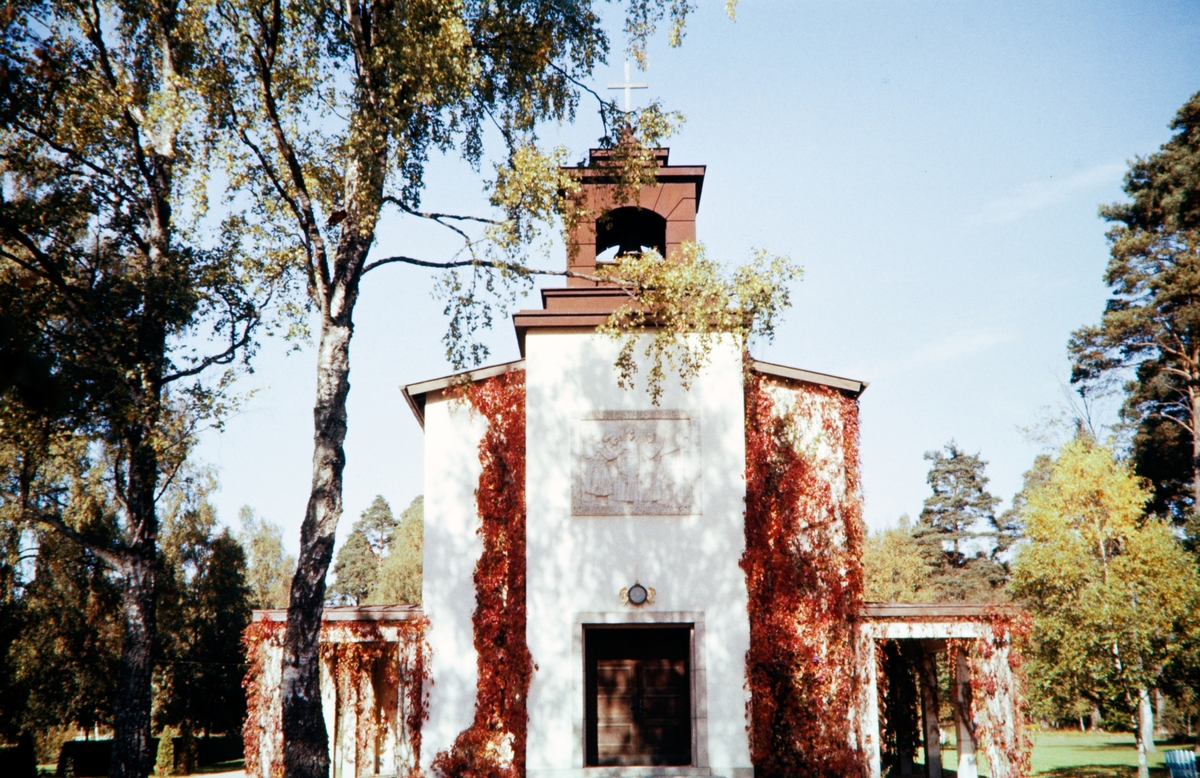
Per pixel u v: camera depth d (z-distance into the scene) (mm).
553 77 18203
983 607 19875
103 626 33531
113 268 19469
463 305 18250
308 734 14750
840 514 20406
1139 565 22500
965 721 20016
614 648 19812
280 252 18609
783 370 20875
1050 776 24375
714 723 17922
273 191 17875
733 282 16234
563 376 19375
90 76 17406
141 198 19531
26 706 30453
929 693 22062
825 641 19578
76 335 17562
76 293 18141
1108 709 22609
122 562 18500
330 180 17672
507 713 18953
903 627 19875
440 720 19453
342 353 16406
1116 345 41438
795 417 20859
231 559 41031
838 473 20609
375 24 16344
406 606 20188
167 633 37562
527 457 19000
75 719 34125
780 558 19562
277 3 15406
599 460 18984
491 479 20484
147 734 17891
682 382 17625
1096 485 24844
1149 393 41875
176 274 18297
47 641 31828
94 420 17891
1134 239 40000
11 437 17250
